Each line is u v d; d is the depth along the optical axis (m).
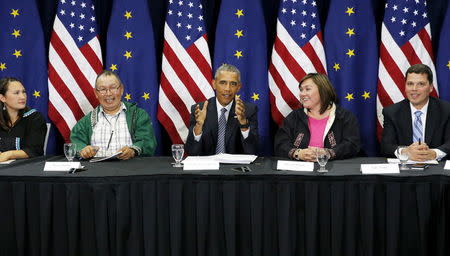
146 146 3.39
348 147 3.11
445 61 3.92
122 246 2.56
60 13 3.98
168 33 3.99
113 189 2.54
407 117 3.35
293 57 3.94
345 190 2.51
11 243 2.59
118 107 3.48
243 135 3.29
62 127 3.98
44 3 4.15
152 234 2.57
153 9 4.16
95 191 2.53
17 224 2.56
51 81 3.97
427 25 3.91
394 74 3.89
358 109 4.05
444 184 2.46
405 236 2.51
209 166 2.70
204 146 3.48
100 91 3.35
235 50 3.97
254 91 4.02
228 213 2.55
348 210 2.51
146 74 4.04
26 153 3.22
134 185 2.55
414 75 3.24
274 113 3.99
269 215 2.55
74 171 2.61
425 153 2.82
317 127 3.35
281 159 3.06
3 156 3.07
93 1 4.11
